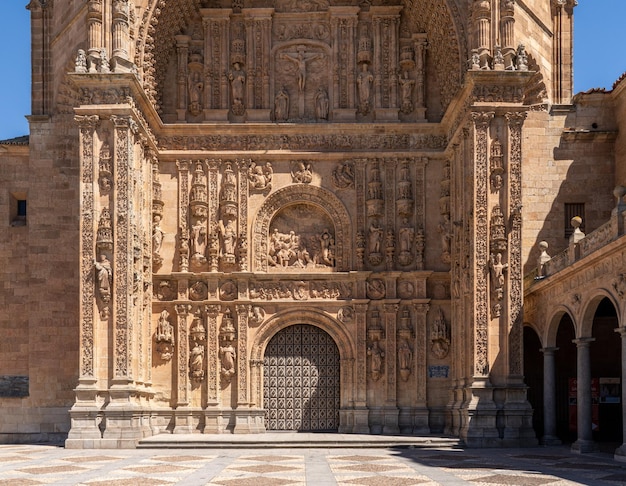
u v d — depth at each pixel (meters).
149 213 36.81
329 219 39.06
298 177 38.66
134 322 33.69
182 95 39.31
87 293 32.59
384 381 37.31
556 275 29.94
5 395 36.72
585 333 28.11
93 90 33.31
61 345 36.41
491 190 32.91
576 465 23.72
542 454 27.69
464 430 31.80
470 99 33.50
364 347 37.53
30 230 36.91
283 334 38.56
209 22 39.56
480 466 23.66
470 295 33.09
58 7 37.50
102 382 32.25
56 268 36.75
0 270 38.62
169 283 37.88
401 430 36.75
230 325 37.56
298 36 39.94
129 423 31.61
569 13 38.22
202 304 37.66
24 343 38.12
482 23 33.75
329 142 38.78
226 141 38.75
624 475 21.16
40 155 37.28
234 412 36.97
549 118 37.00
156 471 22.88
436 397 37.19
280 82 39.78
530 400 38.19
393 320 37.59
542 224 36.50
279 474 21.86
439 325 37.41
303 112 39.50
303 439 32.34
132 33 35.19
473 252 32.72
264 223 38.59
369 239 38.28
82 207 32.94
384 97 39.38
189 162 38.59
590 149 36.84
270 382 38.19
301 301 37.94
